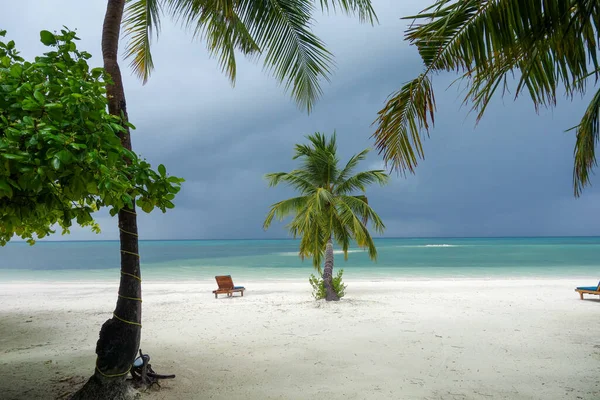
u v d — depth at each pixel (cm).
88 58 360
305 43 652
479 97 425
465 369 601
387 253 5325
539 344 736
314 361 650
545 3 323
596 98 575
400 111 443
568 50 347
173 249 8212
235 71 768
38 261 4466
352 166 1334
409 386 534
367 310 1096
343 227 1292
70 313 1163
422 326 894
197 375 586
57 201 321
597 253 4994
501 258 4106
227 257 4891
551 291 1477
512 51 347
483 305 1172
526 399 486
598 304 1184
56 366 641
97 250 7962
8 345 802
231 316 1057
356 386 536
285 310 1126
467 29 363
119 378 458
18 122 278
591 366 608
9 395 511
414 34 383
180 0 664
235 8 622
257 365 634
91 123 296
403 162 453
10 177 289
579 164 634
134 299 469
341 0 652
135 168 365
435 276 2294
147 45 748
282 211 1344
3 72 301
